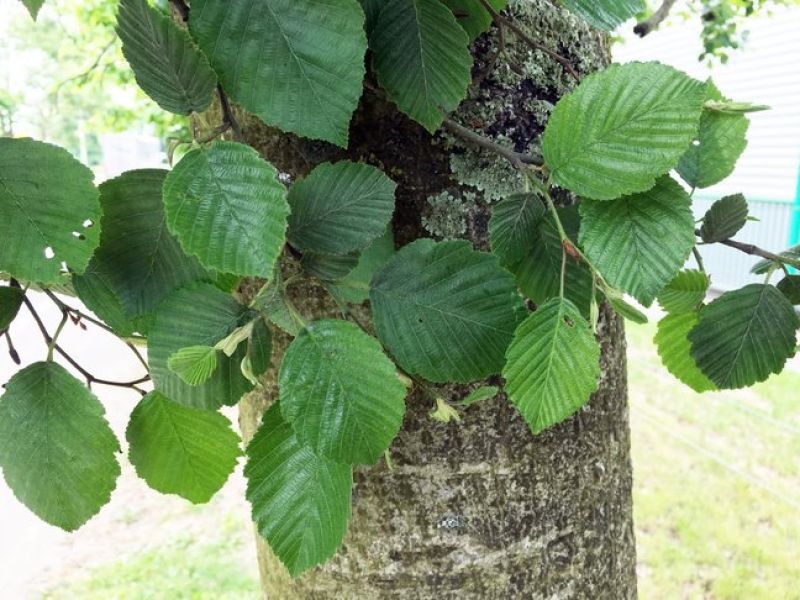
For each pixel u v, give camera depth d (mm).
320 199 342
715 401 2621
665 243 316
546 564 577
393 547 553
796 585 1604
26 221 320
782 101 3713
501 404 532
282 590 615
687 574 1664
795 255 391
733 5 1767
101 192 345
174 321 348
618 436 606
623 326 604
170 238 360
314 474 352
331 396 318
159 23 290
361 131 474
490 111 485
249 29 313
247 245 290
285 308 334
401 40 366
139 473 426
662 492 2010
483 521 550
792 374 2850
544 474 560
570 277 381
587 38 522
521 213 365
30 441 379
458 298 351
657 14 977
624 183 308
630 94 303
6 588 1774
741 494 1983
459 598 562
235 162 293
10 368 2564
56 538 1998
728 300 399
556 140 321
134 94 2607
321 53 314
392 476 539
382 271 354
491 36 478
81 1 2543
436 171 485
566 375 321
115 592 1724
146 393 406
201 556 1862
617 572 628
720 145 401
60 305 383
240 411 621
